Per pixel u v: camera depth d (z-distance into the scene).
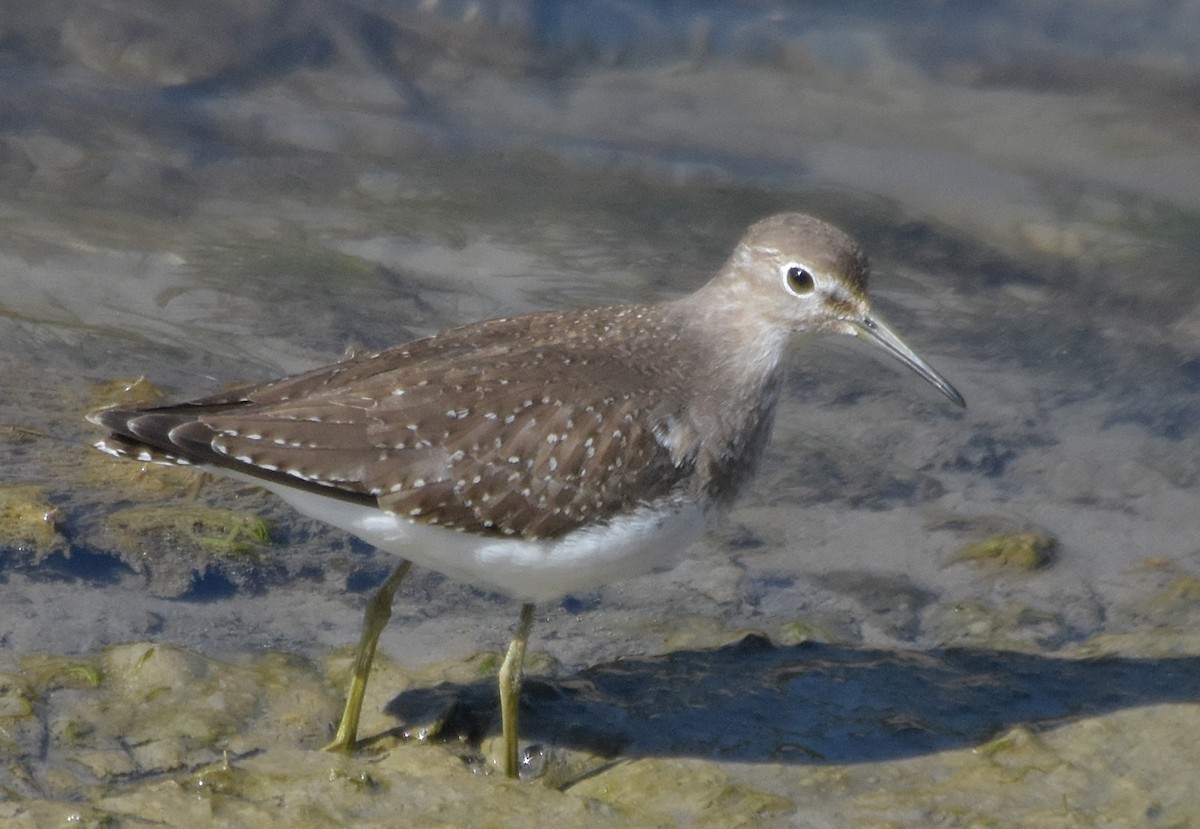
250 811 8.62
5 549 10.72
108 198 16.73
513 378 9.41
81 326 14.23
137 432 8.81
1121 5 20.94
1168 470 13.64
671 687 10.46
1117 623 11.53
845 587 11.80
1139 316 16.23
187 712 9.55
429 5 20.17
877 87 20.16
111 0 19.31
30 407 12.70
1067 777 9.65
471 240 16.72
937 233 17.50
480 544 9.27
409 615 11.02
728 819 9.14
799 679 10.62
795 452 13.58
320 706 9.87
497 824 8.79
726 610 11.45
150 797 8.62
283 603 10.91
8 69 18.58
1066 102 19.84
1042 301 16.44
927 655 11.02
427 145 18.47
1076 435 14.15
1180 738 10.06
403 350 9.68
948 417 14.31
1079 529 12.73
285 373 13.84
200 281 15.34
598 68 20.19
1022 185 18.41
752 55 20.44
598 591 11.58
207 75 19.09
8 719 9.18
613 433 9.36
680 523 9.62
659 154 18.67
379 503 9.07
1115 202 18.17
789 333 10.40
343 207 17.14
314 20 19.75
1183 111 19.70
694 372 9.99
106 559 10.89
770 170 18.47
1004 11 20.91
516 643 9.59
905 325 15.83
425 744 9.56
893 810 9.31
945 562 12.20
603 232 17.08
